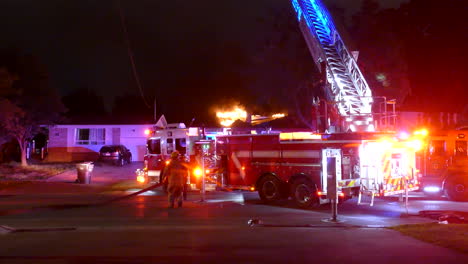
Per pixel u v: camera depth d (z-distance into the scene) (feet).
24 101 93.71
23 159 97.25
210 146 49.93
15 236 25.95
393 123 63.93
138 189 60.54
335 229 27.66
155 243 23.57
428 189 46.24
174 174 40.37
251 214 35.70
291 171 40.91
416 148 41.14
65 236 25.86
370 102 78.38
